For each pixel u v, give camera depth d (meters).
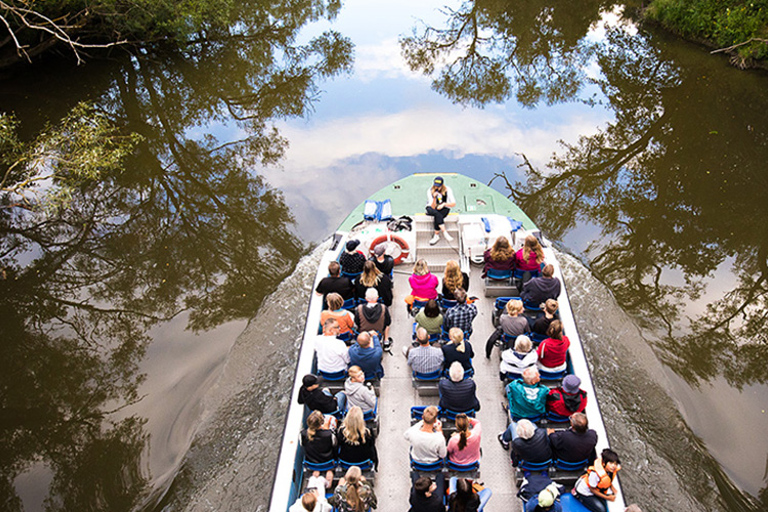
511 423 6.15
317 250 12.16
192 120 17.56
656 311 10.48
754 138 15.37
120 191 14.48
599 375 9.20
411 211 10.42
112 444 8.66
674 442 8.21
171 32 19.91
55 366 9.99
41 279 12.03
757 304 10.57
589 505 5.41
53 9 18.09
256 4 24.09
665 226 12.59
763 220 12.52
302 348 7.46
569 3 24.23
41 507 7.91
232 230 13.00
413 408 6.44
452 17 23.89
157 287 11.64
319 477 5.88
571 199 13.62
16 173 14.54
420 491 5.00
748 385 9.04
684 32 20.22
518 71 19.89
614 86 18.53
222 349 10.03
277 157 15.61
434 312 6.91
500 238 7.89
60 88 18.84
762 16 18.09
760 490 7.59
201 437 8.66
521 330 6.90
